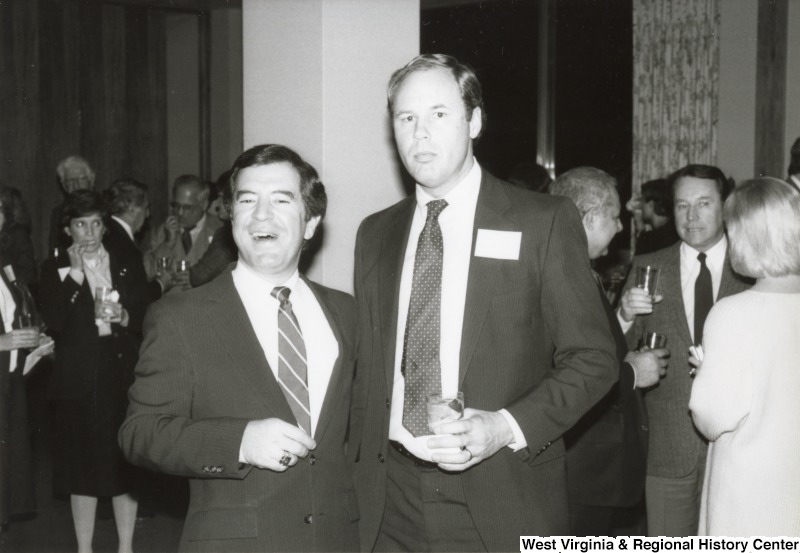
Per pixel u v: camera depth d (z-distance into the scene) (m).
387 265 2.30
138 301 4.13
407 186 3.59
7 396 3.71
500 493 2.12
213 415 1.93
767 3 6.47
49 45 8.21
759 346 2.38
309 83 3.41
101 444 3.96
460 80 2.15
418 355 2.17
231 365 1.94
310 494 1.95
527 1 7.73
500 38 7.71
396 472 2.23
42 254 8.23
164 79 8.83
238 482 1.91
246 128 3.63
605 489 2.77
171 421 1.88
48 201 8.27
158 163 8.84
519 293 2.14
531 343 2.16
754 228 2.44
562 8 7.68
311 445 1.83
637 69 7.12
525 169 4.36
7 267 3.71
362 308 2.32
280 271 2.03
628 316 3.19
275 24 3.50
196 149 8.91
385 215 2.43
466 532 2.15
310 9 3.39
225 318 1.97
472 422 1.94
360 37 3.45
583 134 7.62
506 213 2.21
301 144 3.44
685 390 3.12
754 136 6.61
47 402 6.75
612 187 2.97
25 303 3.70
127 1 8.39
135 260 4.20
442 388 2.15
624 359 2.89
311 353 2.05
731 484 2.39
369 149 3.49
